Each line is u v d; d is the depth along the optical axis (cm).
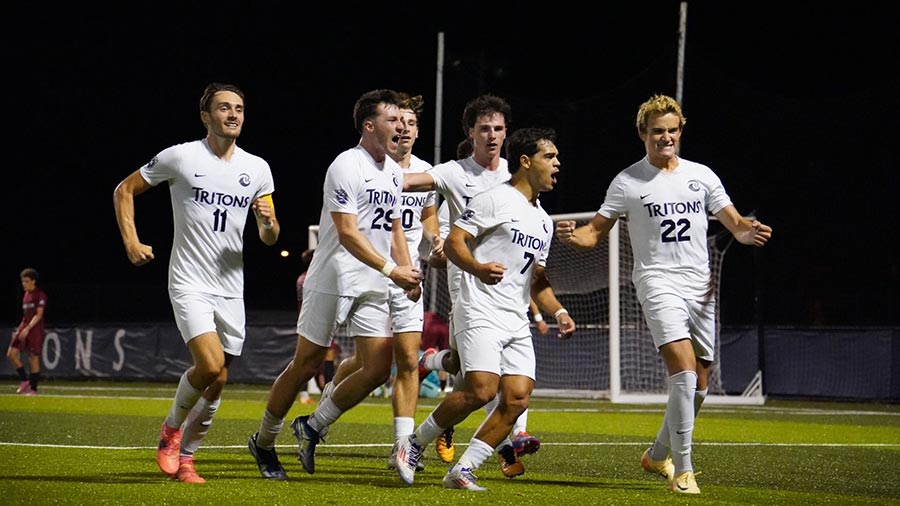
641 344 2427
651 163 812
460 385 920
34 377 2275
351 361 899
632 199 805
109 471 809
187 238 770
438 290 2478
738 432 1430
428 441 759
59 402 1914
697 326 802
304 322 800
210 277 771
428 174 898
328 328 795
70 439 1105
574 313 2478
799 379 2572
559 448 1146
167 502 634
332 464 923
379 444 1145
